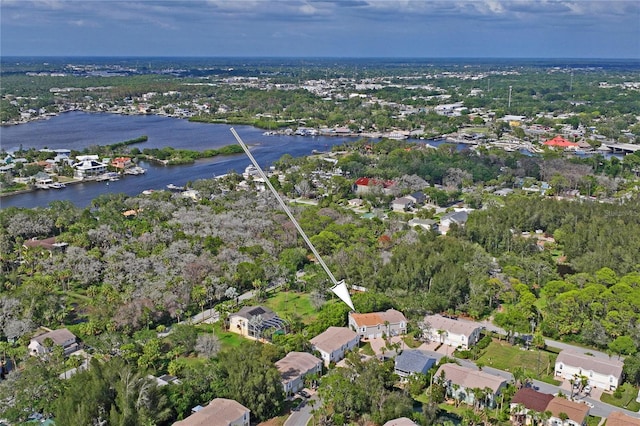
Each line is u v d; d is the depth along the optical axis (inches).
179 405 3934.5
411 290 6072.8
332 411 4065.0
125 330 5083.7
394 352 4968.0
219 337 5226.4
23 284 6048.2
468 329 5123.0
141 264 6363.2
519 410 3927.2
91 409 3572.8
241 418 3850.9
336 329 5132.9
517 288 5890.8
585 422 3905.0
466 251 6825.8
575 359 4571.9
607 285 6013.8
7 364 4724.4
